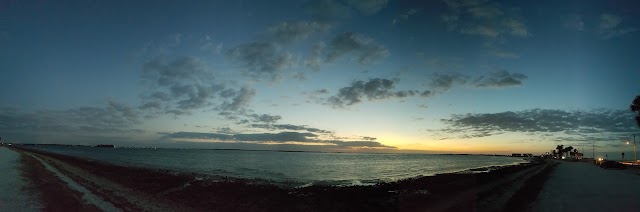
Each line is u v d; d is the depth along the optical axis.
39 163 52.78
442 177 38.12
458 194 23.36
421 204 19.77
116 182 29.28
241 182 31.81
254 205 19.17
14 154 82.31
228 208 18.30
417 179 35.94
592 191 24.44
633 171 52.34
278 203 19.92
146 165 64.56
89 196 20.83
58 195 20.62
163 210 17.31
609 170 55.66
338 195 23.22
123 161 78.00
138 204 18.72
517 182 32.34
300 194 23.39
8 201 18.25
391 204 19.95
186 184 28.33
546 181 33.38
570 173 47.28
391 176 51.62
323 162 122.06
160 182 29.56
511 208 17.59
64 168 44.62
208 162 97.94
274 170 65.00
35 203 17.92
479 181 33.16
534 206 17.89
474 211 17.22
